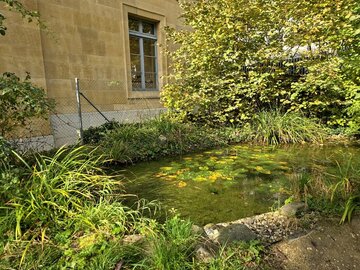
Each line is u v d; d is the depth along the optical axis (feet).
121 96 21.18
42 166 7.38
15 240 5.38
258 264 5.16
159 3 24.16
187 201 8.68
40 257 5.02
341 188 7.79
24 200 6.13
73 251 5.26
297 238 5.91
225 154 14.51
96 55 19.08
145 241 5.58
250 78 17.63
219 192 9.40
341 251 5.64
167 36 21.95
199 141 16.25
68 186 6.94
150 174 11.30
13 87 6.72
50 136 15.80
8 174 6.26
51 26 16.21
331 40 15.92
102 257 4.98
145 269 4.78
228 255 5.28
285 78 18.65
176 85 19.11
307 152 14.60
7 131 8.50
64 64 17.11
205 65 18.24
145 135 15.06
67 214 6.28
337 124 18.63
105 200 6.95
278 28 17.37
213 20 17.63
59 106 16.88
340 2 14.87
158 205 8.19
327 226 6.35
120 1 20.54
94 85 19.11
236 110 19.51
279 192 9.17
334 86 15.61
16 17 14.17
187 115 19.15
